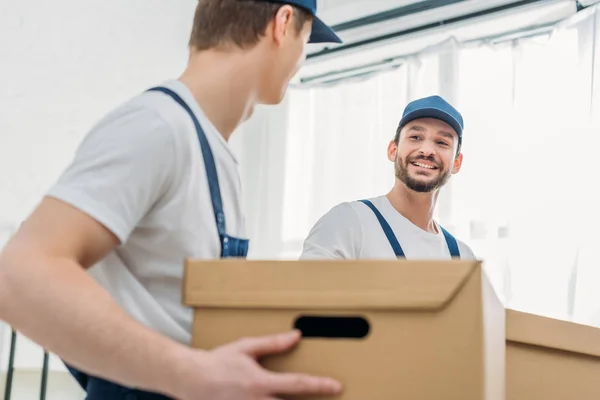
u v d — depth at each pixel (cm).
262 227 297
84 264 76
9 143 232
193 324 73
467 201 245
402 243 174
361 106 282
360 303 69
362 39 280
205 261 73
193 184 86
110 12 267
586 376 112
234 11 97
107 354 67
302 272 71
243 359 67
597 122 223
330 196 282
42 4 248
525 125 240
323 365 69
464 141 250
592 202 219
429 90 262
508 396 110
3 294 69
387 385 68
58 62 249
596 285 213
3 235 225
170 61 286
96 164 78
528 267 228
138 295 86
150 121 83
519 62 247
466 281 68
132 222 80
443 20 262
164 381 66
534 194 232
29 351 224
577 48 232
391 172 268
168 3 289
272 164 300
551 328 112
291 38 100
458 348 67
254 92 100
